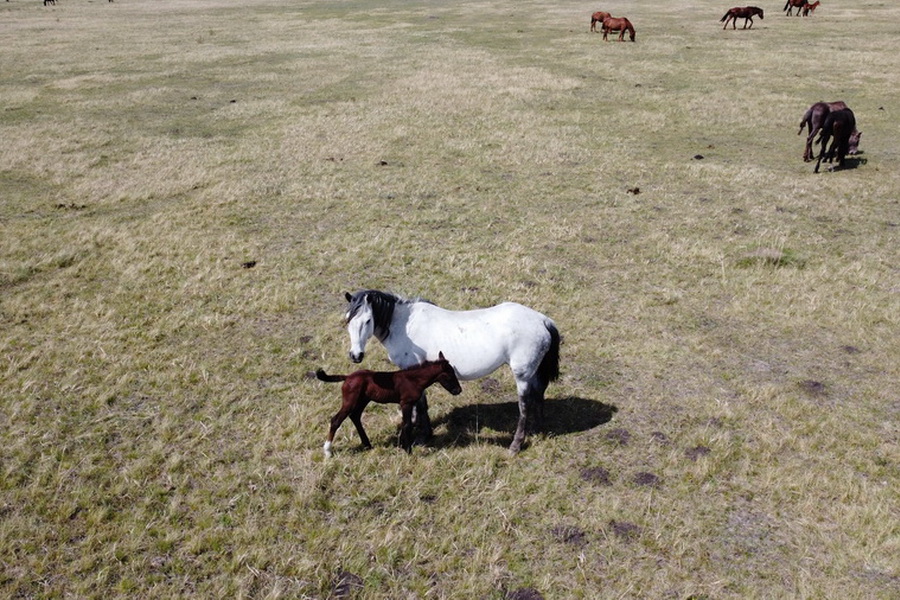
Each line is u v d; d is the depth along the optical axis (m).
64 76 29.97
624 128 21.00
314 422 7.59
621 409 7.91
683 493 6.57
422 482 6.71
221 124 22.02
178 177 16.50
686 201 14.73
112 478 6.77
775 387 8.25
